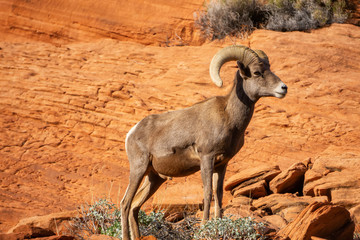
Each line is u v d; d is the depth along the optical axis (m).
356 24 74.75
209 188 23.55
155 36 77.75
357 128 49.72
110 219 27.67
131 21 79.75
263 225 24.80
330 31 70.69
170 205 33.91
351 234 25.09
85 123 54.28
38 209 38.91
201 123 24.20
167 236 26.50
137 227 25.92
